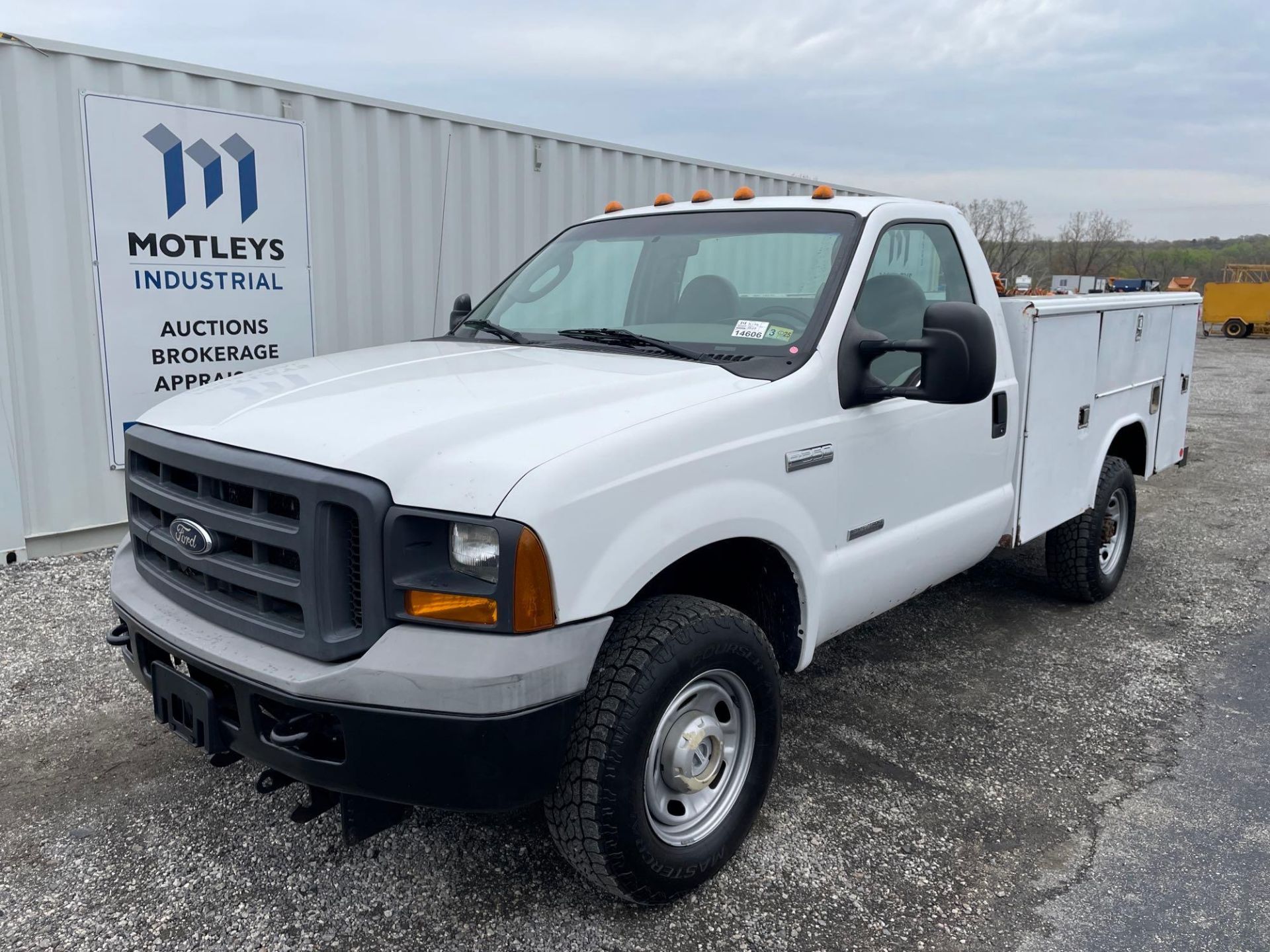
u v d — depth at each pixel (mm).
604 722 2523
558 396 2783
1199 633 5297
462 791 2381
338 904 2846
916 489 3746
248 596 2676
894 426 3564
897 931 2787
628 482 2557
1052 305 4461
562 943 2695
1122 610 5641
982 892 2975
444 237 7816
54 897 2857
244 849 3111
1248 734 4086
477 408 2652
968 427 4008
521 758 2395
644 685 2555
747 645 2850
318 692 2340
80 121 5859
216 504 2680
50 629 4914
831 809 3416
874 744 3914
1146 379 5691
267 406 2836
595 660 2619
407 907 2842
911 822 3348
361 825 2537
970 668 4727
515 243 8328
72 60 5793
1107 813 3445
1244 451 11320
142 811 3322
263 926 2746
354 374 3182
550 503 2367
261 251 6785
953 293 4113
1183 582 6211
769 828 3289
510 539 2301
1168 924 2842
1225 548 7070
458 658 2311
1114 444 5883
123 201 6105
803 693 4402
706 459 2787
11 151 5641
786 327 3383
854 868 3076
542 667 2365
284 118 6773
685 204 4297
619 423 2660
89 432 6184
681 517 2684
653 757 2686
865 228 3572
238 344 6781
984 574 6254
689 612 2725
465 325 4160
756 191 10844
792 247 3629
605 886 2674
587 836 2555
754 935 2750
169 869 2998
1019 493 4477
